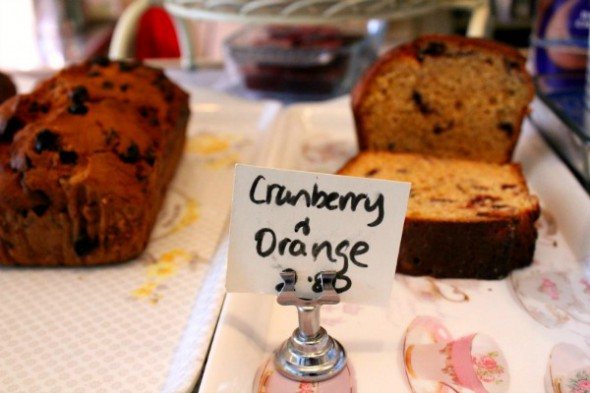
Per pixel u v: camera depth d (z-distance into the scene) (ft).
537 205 1.26
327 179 0.93
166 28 3.17
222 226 1.44
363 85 1.59
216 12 1.77
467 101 1.57
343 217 0.95
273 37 2.32
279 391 0.97
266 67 2.19
